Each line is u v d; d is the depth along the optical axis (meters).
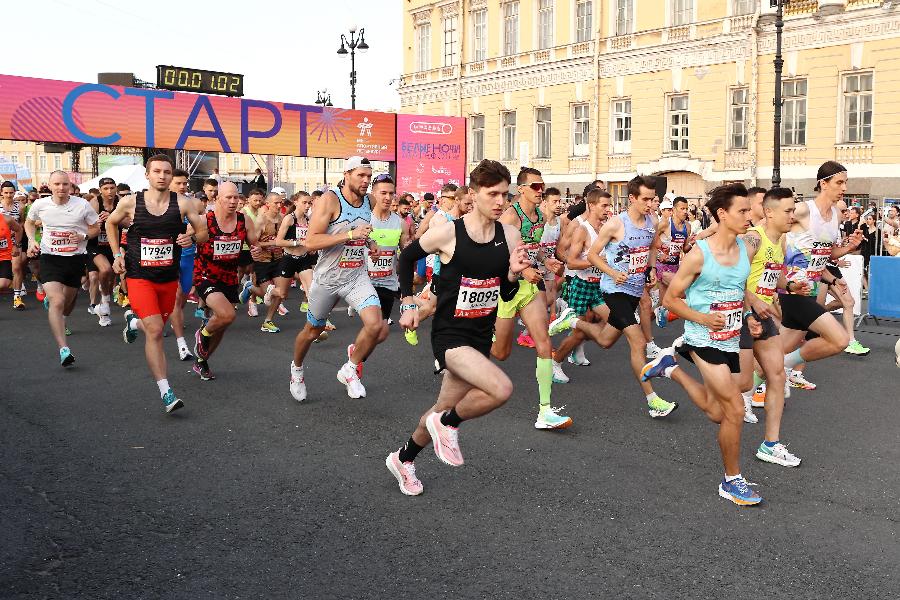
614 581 3.56
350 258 6.57
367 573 3.63
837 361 8.88
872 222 14.60
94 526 4.14
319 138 22.81
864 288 14.13
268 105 21.91
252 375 7.93
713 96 25.80
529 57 32.16
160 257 6.34
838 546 3.96
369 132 23.56
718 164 25.86
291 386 6.87
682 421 6.32
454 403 4.46
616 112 29.33
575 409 6.69
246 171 63.09
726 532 4.12
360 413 6.48
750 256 4.68
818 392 7.34
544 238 8.62
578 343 7.51
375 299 6.66
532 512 4.38
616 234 6.60
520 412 6.57
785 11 24.02
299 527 4.15
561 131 31.17
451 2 35.38
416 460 5.28
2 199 13.08
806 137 23.94
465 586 3.51
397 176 24.27
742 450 5.55
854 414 6.53
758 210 6.32
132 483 4.80
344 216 6.54
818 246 6.69
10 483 4.77
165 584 3.51
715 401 4.74
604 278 6.78
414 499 4.57
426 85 37.41
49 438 5.71
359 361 6.97
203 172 28.00
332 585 3.51
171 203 6.42
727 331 4.53
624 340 10.31
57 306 8.06
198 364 7.70
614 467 5.16
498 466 5.16
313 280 6.66
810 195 23.81
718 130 25.78
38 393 7.07
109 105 19.81
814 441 5.77
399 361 8.72
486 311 4.38
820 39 23.30
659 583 3.55
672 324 11.69
